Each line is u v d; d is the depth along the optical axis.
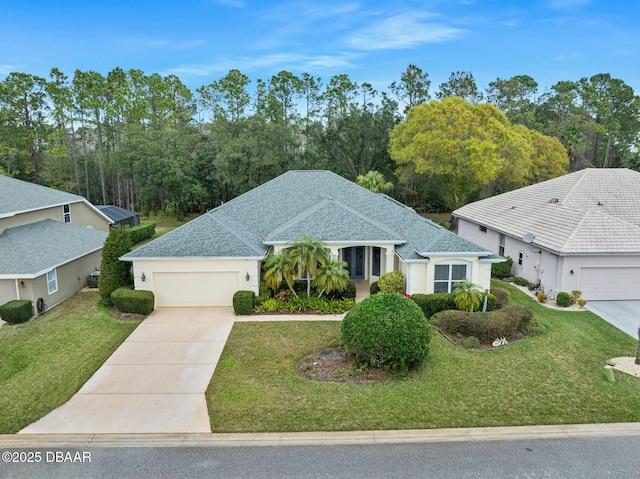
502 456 8.55
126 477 7.95
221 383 11.39
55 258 19.41
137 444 8.92
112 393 10.95
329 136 48.16
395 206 23.28
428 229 20.11
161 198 55.91
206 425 9.53
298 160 49.28
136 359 12.92
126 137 50.66
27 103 53.22
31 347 14.02
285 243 18.72
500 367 12.26
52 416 9.95
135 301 16.89
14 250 18.39
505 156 39.69
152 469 8.16
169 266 17.72
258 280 18.03
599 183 24.27
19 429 9.47
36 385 11.41
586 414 10.00
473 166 36.19
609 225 19.91
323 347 13.63
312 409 10.09
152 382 11.49
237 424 9.55
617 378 11.73
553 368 12.24
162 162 45.91
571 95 60.84
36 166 54.62
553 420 9.77
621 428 9.52
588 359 12.94
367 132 47.72
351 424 9.52
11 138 51.72
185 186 47.12
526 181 44.78
